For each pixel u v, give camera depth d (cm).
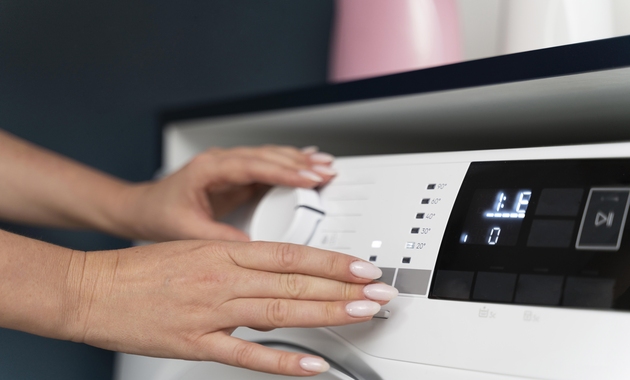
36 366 98
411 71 56
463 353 42
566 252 41
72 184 81
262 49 131
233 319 46
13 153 82
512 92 50
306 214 57
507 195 46
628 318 37
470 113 58
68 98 105
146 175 114
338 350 49
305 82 135
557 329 39
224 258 46
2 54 98
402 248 49
